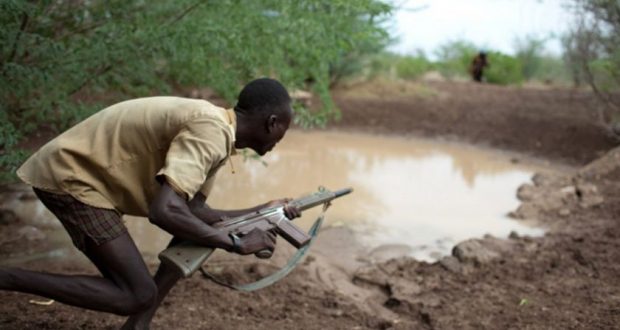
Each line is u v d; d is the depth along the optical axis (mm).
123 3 4664
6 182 4820
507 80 17250
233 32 4793
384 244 6160
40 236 5562
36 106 4848
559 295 4656
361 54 13883
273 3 5051
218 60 5211
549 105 13180
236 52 5000
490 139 11547
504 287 4875
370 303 4699
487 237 6066
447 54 18812
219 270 4887
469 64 18094
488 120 12422
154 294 2816
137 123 2734
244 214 3156
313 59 5781
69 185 2711
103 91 5215
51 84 4457
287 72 5598
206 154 2604
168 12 4992
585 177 8305
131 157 2748
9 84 4137
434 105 13516
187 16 4902
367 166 9500
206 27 4586
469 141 11594
